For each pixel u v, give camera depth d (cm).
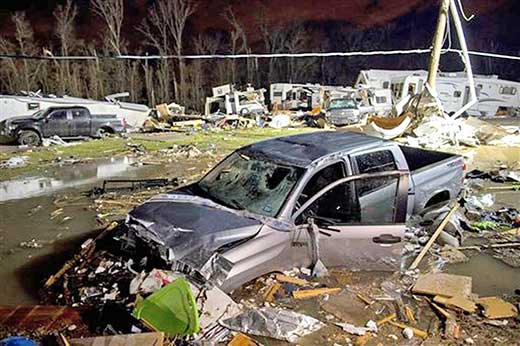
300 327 406
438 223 626
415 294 473
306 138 590
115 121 2028
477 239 638
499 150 1452
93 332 394
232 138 1920
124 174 1152
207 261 414
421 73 3306
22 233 695
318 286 473
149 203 514
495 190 927
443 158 700
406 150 743
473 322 424
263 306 439
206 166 1239
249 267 437
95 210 807
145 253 461
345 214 523
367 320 425
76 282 470
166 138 1950
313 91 3291
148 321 382
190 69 4025
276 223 460
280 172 509
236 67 4288
